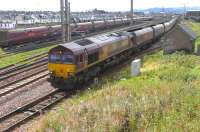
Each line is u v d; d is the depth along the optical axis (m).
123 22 101.94
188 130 13.15
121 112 15.70
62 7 44.09
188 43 43.25
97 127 14.16
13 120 21.20
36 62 39.69
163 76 27.06
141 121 14.62
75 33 71.12
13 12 158.25
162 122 14.34
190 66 32.53
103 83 29.20
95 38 34.66
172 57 38.38
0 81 30.72
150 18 136.88
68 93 27.84
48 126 16.34
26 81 30.67
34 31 58.78
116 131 13.92
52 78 30.14
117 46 38.56
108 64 36.69
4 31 52.75
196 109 15.92
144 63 39.06
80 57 29.73
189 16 152.75
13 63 39.44
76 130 14.38
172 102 17.06
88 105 18.06
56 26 65.81
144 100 17.28
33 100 25.28
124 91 21.09
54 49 29.58
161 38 63.00
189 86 20.55
